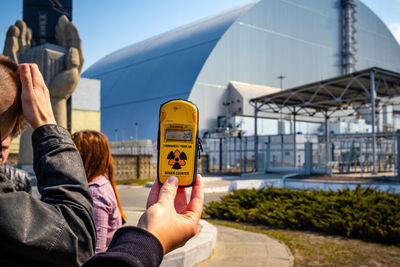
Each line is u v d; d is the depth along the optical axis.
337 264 5.62
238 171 32.28
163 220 0.84
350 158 28.27
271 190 11.88
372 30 87.00
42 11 21.61
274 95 30.22
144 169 25.02
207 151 33.69
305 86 27.66
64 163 0.94
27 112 0.97
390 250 6.46
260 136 34.09
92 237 0.90
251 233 7.78
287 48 72.69
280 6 72.44
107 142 2.78
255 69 66.69
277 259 5.71
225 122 55.56
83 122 29.66
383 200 9.50
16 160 27.80
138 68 70.75
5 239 0.70
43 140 0.97
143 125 61.31
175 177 1.01
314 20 78.06
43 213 0.79
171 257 4.85
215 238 6.41
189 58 62.19
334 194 11.23
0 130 0.88
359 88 30.39
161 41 75.75
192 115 1.13
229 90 61.25
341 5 82.31
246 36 66.00
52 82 15.70
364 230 7.31
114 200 2.63
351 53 79.88
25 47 17.08
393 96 27.77
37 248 0.74
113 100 69.88
